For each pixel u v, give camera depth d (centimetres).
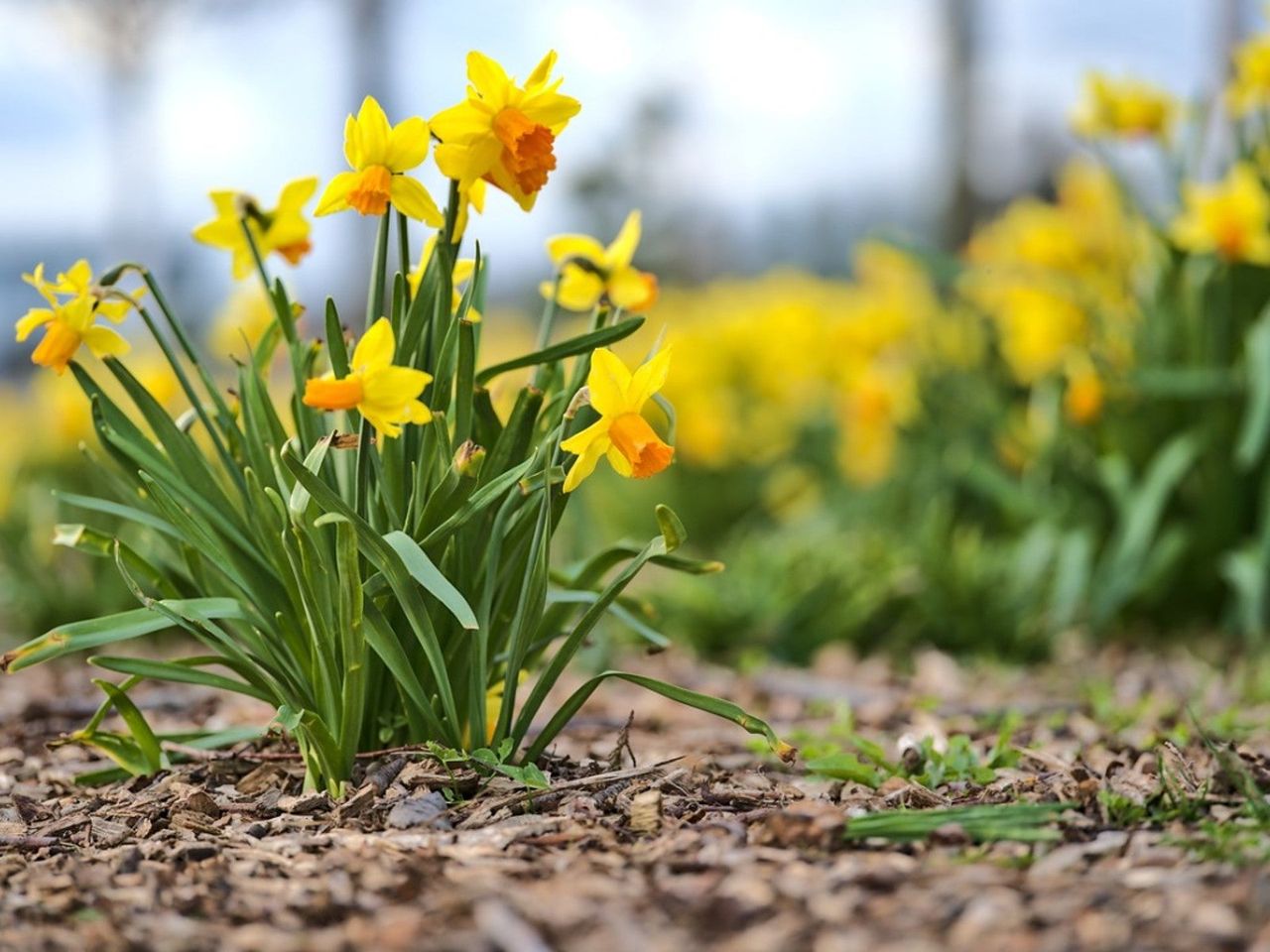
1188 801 139
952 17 517
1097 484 236
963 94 518
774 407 356
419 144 138
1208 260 223
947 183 523
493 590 143
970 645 221
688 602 223
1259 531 226
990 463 265
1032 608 227
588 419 144
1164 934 123
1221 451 224
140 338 367
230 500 146
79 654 219
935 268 247
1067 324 242
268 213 149
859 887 128
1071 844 134
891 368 289
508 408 182
